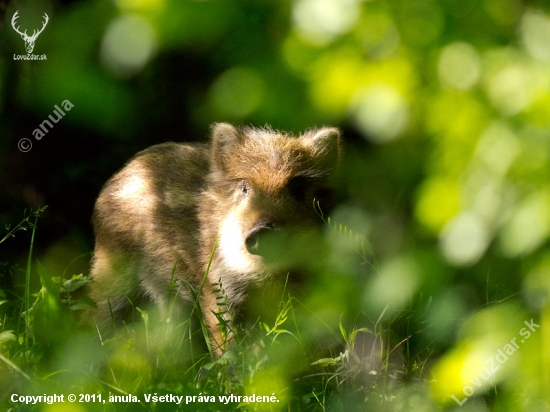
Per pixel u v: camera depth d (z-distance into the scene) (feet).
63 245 47.19
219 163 38.68
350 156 36.70
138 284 41.24
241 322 36.73
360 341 30.32
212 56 18.97
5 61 33.58
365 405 25.22
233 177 37.35
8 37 34.30
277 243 34.09
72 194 49.65
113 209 42.22
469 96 14.85
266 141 37.32
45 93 16.49
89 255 46.96
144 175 42.16
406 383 26.58
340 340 29.45
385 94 15.52
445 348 28.17
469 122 14.94
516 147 14.25
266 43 16.56
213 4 15.29
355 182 30.40
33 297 36.01
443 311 18.98
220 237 37.17
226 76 19.75
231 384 26.16
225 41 16.57
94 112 16.67
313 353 30.68
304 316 31.71
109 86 16.25
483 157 14.62
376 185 27.71
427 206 15.66
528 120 14.17
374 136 16.72
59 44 15.76
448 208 15.40
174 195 40.40
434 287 16.84
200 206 39.42
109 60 15.25
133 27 15.02
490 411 21.66
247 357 27.07
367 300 17.26
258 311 36.40
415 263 16.39
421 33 15.25
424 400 22.82
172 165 41.93
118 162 50.31
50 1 26.55
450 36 14.90
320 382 28.53
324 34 15.51
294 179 36.17
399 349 29.09
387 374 27.09
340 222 31.45
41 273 30.09
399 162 20.47
